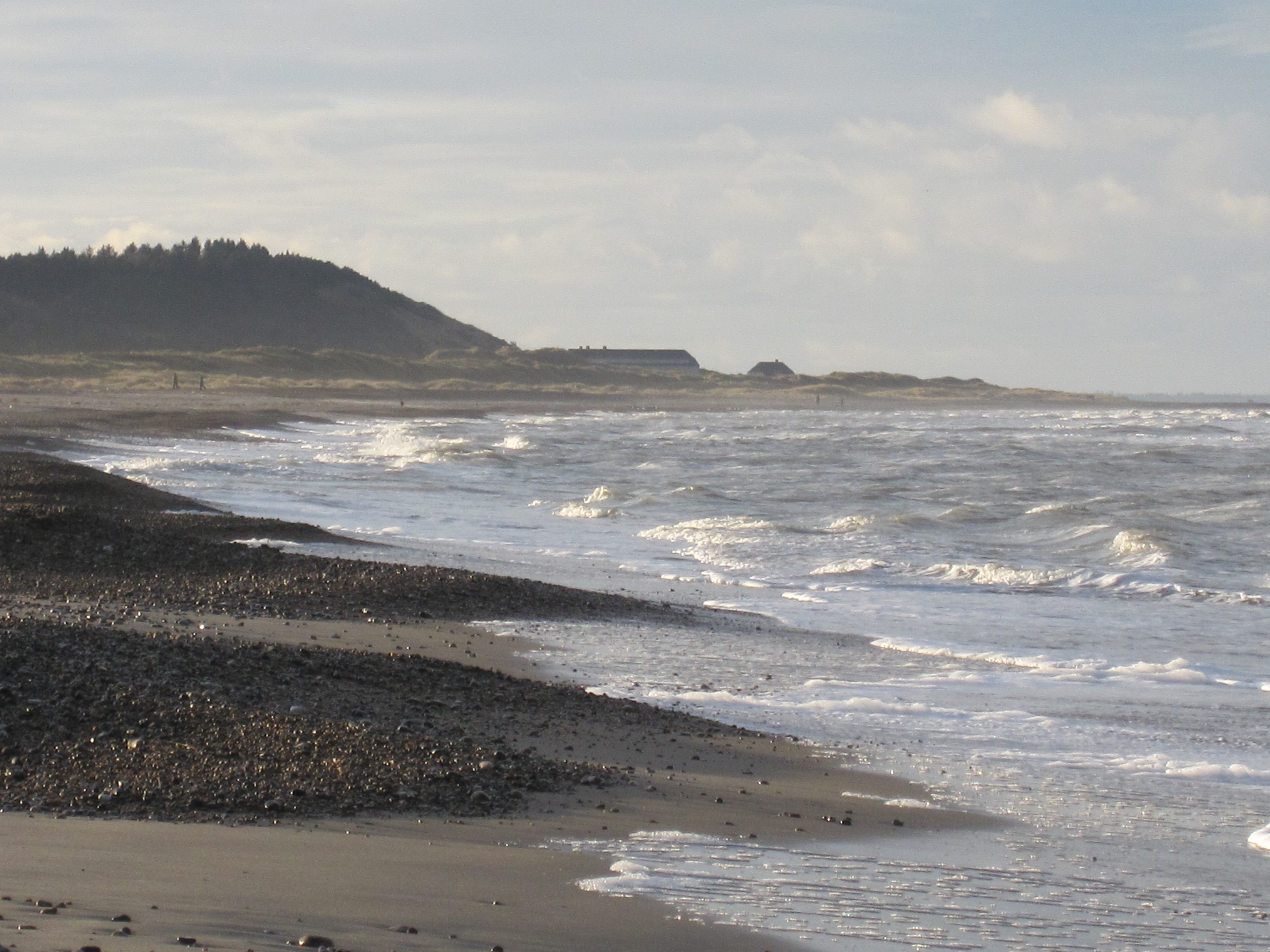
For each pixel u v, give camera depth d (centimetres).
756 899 1020
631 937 894
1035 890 1111
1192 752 1748
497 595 2948
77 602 2530
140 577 2958
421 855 1061
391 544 4019
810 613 3045
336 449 8719
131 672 1691
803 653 2497
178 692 1614
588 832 1191
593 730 1714
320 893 918
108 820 1104
